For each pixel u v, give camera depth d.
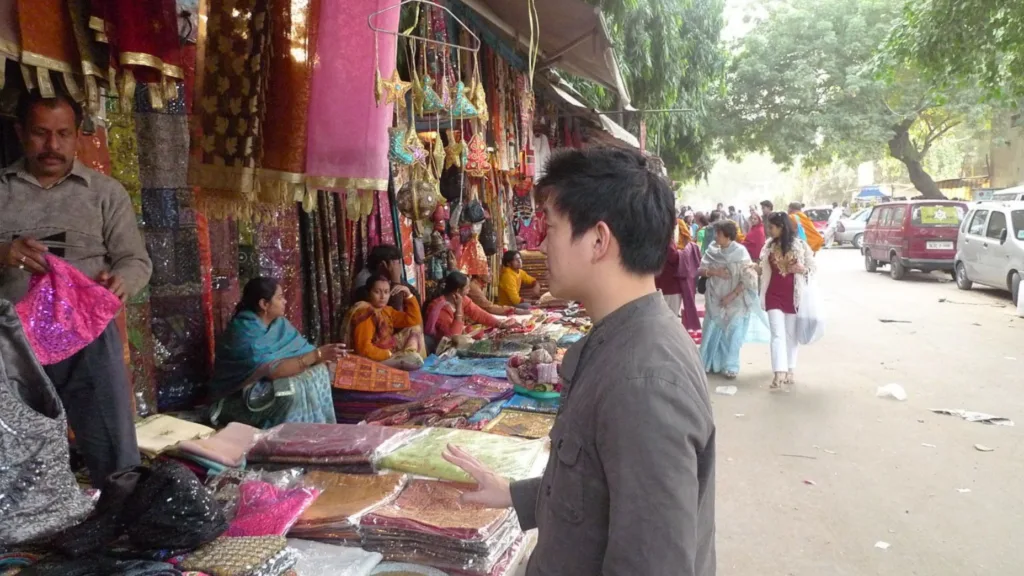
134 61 1.94
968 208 13.67
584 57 6.35
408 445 2.86
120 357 2.51
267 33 2.30
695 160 18.16
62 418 1.77
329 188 2.39
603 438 1.06
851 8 22.62
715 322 6.87
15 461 1.65
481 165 5.65
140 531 1.80
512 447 2.86
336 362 4.30
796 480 4.21
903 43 10.12
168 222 3.79
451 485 2.56
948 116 23.31
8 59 1.93
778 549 3.38
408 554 2.23
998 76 9.79
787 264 6.24
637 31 10.18
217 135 2.38
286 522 2.22
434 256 6.52
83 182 2.42
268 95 2.32
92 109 2.01
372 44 2.39
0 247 2.17
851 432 5.09
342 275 5.25
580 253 1.18
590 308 1.23
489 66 6.43
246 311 3.79
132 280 2.43
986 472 4.27
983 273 11.73
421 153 3.89
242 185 2.31
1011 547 3.34
